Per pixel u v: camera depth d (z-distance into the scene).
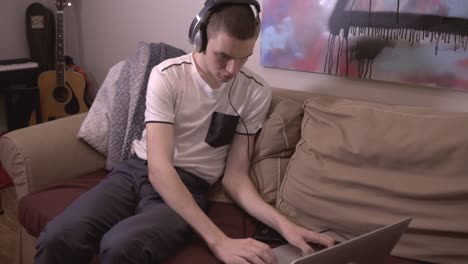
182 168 1.27
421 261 1.07
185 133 1.27
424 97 1.39
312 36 1.54
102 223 1.13
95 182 1.45
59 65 2.37
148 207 1.17
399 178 1.09
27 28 2.48
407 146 1.09
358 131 1.16
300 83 1.65
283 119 1.35
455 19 1.25
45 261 1.04
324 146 1.20
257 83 1.33
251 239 1.04
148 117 1.20
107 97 1.60
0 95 2.53
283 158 1.35
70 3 2.42
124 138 1.51
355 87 1.52
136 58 1.59
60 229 1.05
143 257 0.98
